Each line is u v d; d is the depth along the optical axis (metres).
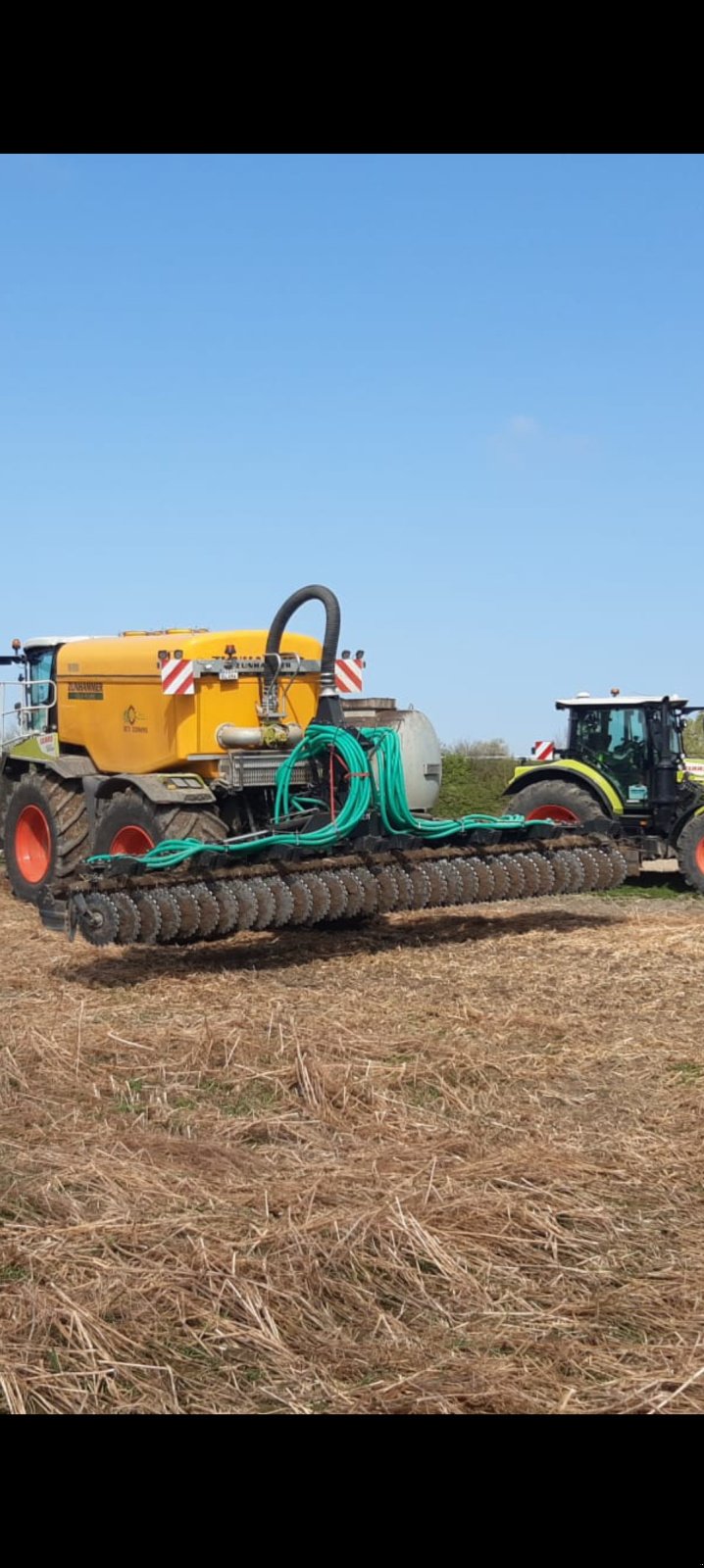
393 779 8.92
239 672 9.48
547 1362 3.42
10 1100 5.62
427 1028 7.02
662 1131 5.33
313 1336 3.56
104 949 9.29
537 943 9.73
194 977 8.26
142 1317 3.60
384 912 8.81
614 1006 7.60
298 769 9.36
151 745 9.89
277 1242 4.03
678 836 12.91
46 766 11.41
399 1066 6.12
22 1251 3.94
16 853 11.84
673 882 14.13
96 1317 3.54
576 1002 7.72
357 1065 6.12
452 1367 3.39
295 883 8.30
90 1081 5.96
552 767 13.31
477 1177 4.64
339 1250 3.98
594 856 9.71
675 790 12.88
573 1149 5.03
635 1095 5.86
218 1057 6.29
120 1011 7.27
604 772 13.22
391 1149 5.02
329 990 7.94
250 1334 3.52
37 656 12.45
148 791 9.09
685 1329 3.60
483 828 9.40
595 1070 6.27
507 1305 3.74
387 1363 3.42
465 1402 3.24
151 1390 3.28
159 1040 6.59
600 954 9.27
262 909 8.10
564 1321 3.64
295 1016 7.09
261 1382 3.33
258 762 9.31
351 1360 3.43
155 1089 5.85
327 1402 3.23
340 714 9.03
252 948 9.43
